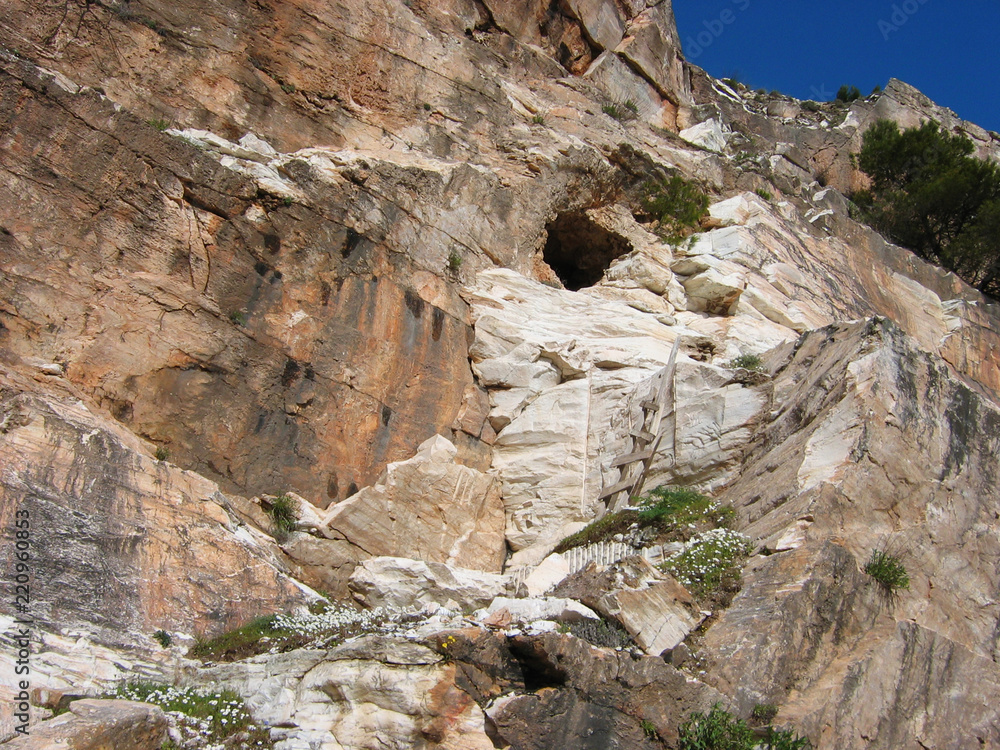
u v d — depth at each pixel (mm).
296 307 16844
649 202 25234
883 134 38469
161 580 12594
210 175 16688
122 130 16000
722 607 12375
